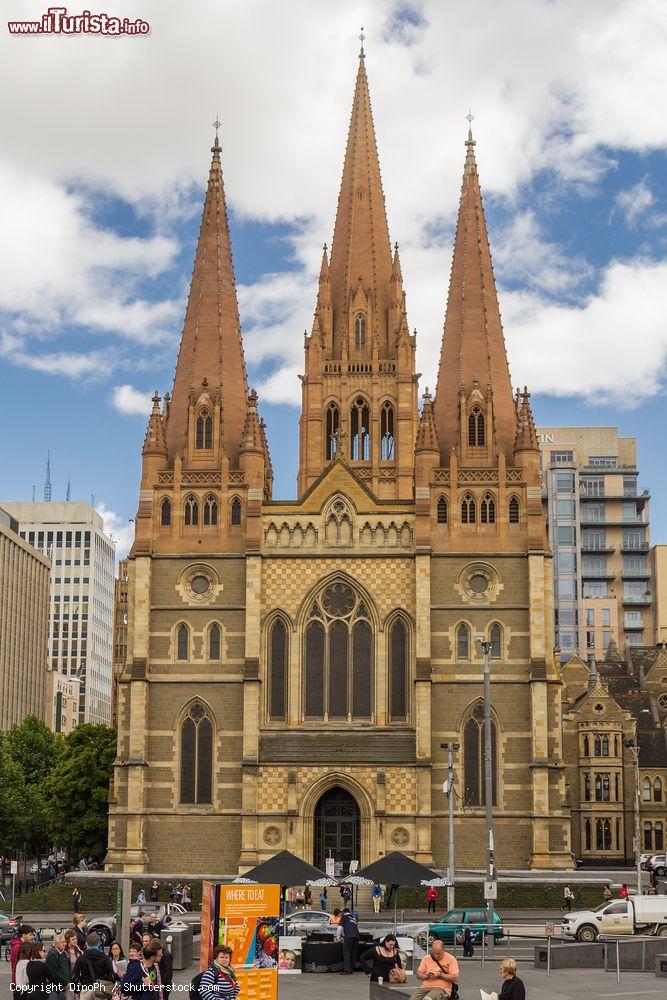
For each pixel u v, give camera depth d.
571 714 140.88
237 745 101.62
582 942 61.75
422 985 36.34
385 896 94.75
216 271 113.06
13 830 133.62
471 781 100.69
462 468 105.25
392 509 104.81
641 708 152.75
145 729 101.75
